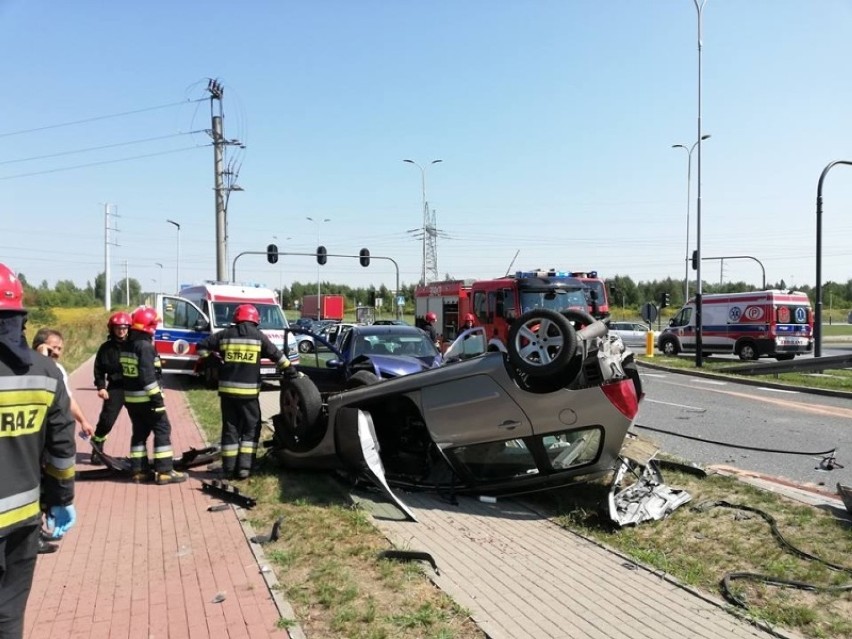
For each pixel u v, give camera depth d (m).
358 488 6.48
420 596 4.00
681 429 10.21
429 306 26.56
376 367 9.86
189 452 7.41
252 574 4.36
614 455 5.87
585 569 4.55
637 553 4.80
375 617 3.72
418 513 5.79
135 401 6.68
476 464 6.08
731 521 5.43
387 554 4.62
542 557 4.77
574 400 5.66
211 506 5.88
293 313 82.62
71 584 4.21
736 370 18.59
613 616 3.84
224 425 6.91
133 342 6.66
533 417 5.78
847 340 44.41
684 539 5.08
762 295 24.30
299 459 6.94
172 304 16.77
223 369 6.83
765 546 4.89
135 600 3.98
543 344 5.71
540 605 3.97
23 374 2.65
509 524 5.52
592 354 5.73
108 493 6.34
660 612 3.90
